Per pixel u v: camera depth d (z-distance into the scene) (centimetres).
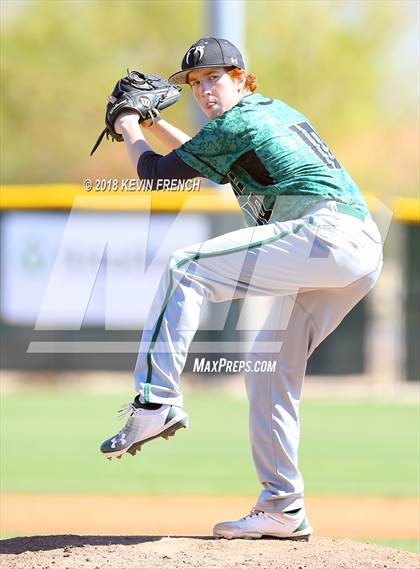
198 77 1472
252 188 1455
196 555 1452
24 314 4822
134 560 1425
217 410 4231
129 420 1432
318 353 4981
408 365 4941
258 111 1428
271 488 1546
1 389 4784
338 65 9462
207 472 3003
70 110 9438
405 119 9806
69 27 9325
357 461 3159
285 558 1441
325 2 9412
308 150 1441
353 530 2236
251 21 9288
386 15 9512
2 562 1425
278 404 1526
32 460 3177
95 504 2550
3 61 9356
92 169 9300
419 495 2669
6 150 9556
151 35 9281
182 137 1577
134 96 1500
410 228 4897
